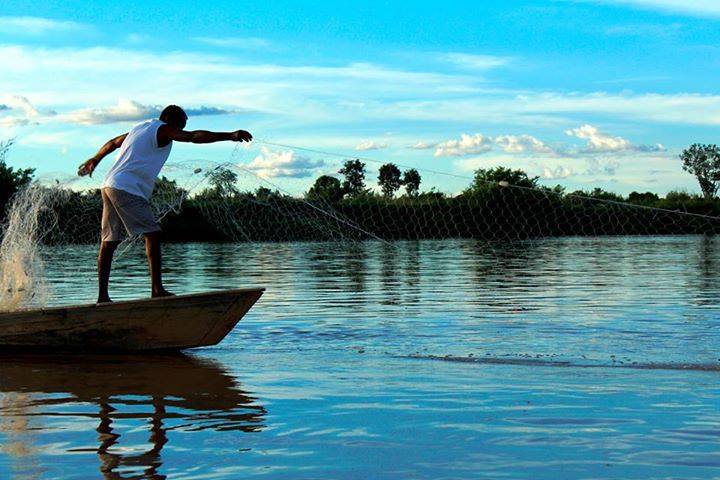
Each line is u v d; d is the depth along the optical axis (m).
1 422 5.27
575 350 7.86
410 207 23.59
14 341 8.37
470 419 5.23
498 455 4.46
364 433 4.92
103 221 8.20
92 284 15.09
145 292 13.77
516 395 5.90
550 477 4.10
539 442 4.70
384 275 16.91
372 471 4.21
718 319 9.91
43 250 26.70
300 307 11.45
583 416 5.28
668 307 11.10
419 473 4.17
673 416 5.25
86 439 4.86
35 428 5.11
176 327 8.09
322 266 19.88
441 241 31.41
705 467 4.22
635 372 6.76
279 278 16.39
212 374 6.86
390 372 6.84
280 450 4.59
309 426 5.09
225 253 26.38
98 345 8.27
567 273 16.94
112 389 6.30
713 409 5.43
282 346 8.28
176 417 5.36
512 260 21.34
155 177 8.08
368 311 10.95
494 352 7.79
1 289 9.06
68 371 7.15
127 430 5.05
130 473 4.22
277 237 29.75
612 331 9.04
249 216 28.31
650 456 4.41
